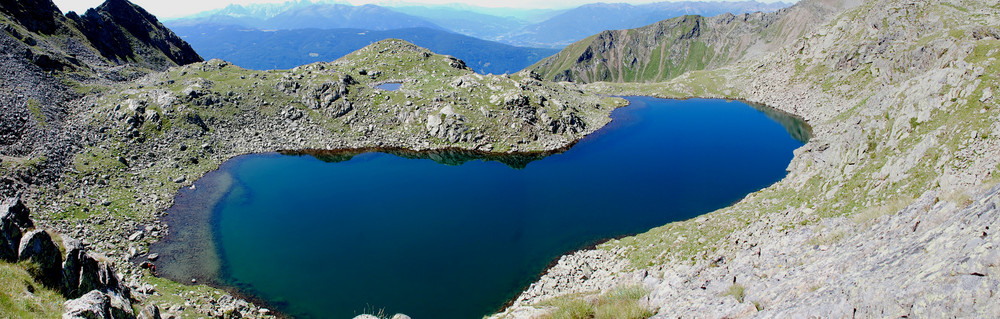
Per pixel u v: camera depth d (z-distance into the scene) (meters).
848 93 149.25
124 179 80.25
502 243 63.78
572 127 129.50
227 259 59.69
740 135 128.25
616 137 128.38
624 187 86.12
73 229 60.03
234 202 80.62
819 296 14.41
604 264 52.66
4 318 17.09
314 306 49.31
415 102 128.75
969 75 41.09
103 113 97.38
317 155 110.62
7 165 65.38
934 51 120.56
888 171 39.41
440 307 48.81
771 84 190.88
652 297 21.95
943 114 40.03
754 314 15.57
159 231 66.44
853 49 161.62
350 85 136.38
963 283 10.53
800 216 41.16
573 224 69.38
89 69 118.25
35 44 110.81
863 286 13.20
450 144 116.56
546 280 52.56
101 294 22.06
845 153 48.59
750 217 46.84
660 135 130.38
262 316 47.00
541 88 159.75
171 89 116.50
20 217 23.83
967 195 17.28
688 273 25.83
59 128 86.19
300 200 82.00
